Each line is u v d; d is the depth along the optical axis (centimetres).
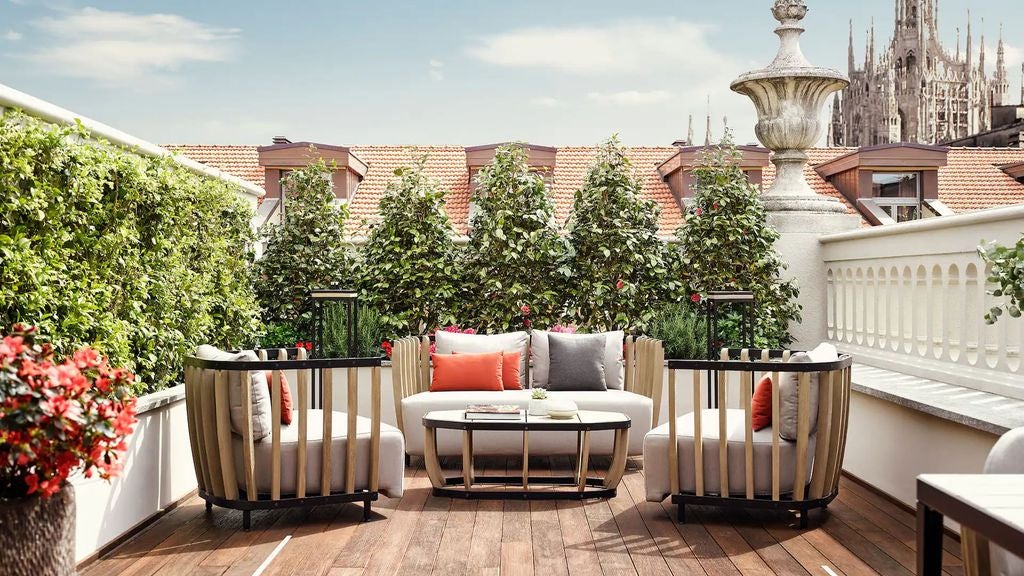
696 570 425
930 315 629
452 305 870
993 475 260
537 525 509
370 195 1438
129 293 524
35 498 292
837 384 496
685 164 1384
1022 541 204
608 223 859
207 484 521
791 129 873
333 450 514
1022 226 512
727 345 825
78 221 460
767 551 454
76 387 295
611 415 598
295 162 1361
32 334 307
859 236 746
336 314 856
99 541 444
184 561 438
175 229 593
